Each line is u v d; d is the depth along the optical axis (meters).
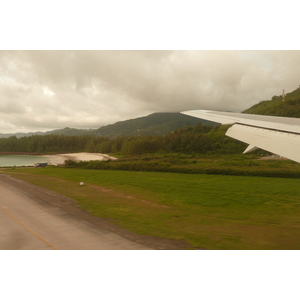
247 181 25.17
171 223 11.91
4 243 9.14
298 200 17.19
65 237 9.68
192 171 32.59
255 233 10.30
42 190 21.27
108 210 14.41
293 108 109.75
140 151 91.25
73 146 199.38
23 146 199.88
